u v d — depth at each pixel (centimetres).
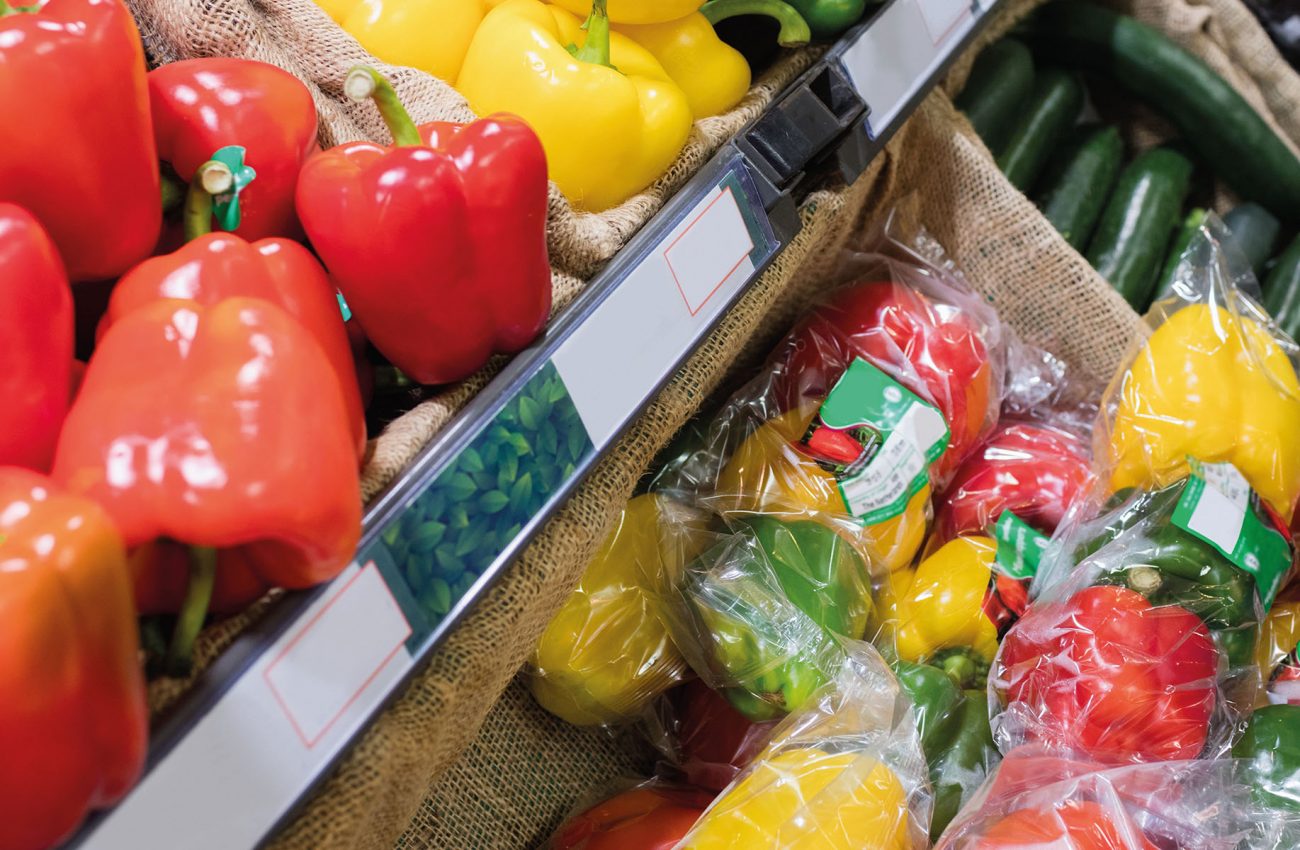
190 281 68
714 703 117
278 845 64
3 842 52
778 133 109
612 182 100
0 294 61
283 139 82
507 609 78
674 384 97
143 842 56
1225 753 113
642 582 111
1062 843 96
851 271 152
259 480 58
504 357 86
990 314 150
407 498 72
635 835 103
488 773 110
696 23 112
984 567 127
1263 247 190
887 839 94
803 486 124
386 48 102
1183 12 192
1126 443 129
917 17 127
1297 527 137
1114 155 192
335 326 75
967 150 153
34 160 66
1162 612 112
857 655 108
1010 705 115
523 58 97
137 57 71
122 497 58
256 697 62
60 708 51
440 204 72
